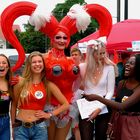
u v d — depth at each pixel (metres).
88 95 4.06
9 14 4.64
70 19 4.76
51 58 4.58
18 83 4.44
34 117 4.38
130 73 4.19
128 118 4.14
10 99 4.44
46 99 4.52
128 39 10.47
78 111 4.90
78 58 5.95
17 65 4.76
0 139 4.43
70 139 5.68
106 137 4.92
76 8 4.79
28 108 4.39
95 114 4.74
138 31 10.91
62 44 4.64
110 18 5.02
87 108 4.79
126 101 3.96
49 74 4.54
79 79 4.84
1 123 4.39
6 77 4.48
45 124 4.47
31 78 4.44
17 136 4.41
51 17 4.66
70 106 4.80
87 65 4.75
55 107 4.63
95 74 4.79
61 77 4.60
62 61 4.59
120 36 10.71
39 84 4.44
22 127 4.39
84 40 10.65
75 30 4.88
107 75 4.80
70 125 4.89
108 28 5.04
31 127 4.37
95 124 4.96
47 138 4.52
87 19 4.79
